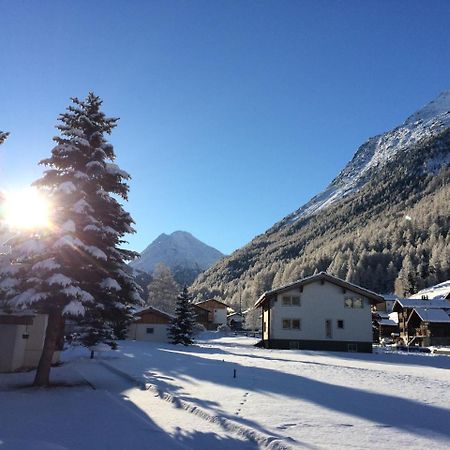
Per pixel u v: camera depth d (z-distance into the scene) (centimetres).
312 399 1240
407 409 1106
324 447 766
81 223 1628
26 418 1045
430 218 19788
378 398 1266
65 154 1684
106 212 1728
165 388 1423
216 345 5391
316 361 2912
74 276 1602
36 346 2333
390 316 9006
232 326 11738
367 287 15788
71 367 2247
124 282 1756
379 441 806
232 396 1285
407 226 19562
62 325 2459
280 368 2173
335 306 4791
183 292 5375
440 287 9744
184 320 5247
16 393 1410
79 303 1500
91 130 1781
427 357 3812
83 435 895
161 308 9719
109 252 1678
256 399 1236
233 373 1867
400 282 13788
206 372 1914
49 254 1552
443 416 1027
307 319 4750
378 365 2762
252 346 5278
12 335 2086
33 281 1505
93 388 1527
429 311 6812
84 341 2708
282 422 955
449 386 1587
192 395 1299
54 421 1018
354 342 4700
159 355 2984
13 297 1606
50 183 1677
